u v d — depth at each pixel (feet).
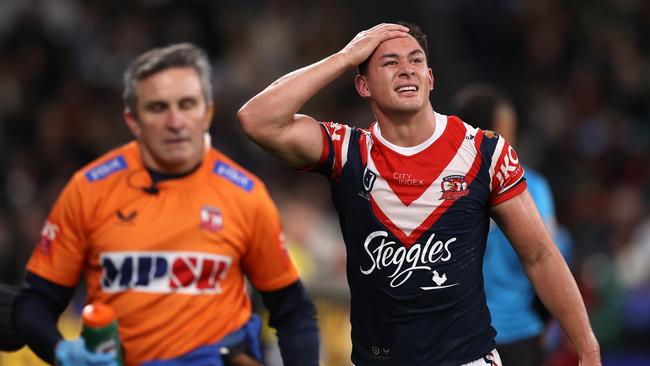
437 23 153.48
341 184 49.01
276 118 48.21
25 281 55.98
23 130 134.21
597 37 154.40
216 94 137.69
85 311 50.08
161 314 54.24
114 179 55.26
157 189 55.11
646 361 107.65
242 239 55.88
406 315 48.37
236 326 55.83
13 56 140.87
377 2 153.17
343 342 95.50
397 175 48.03
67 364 50.42
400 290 48.19
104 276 54.70
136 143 57.00
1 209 119.75
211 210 55.16
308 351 57.16
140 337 54.13
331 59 48.73
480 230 48.91
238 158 131.54
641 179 137.28
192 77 55.57
